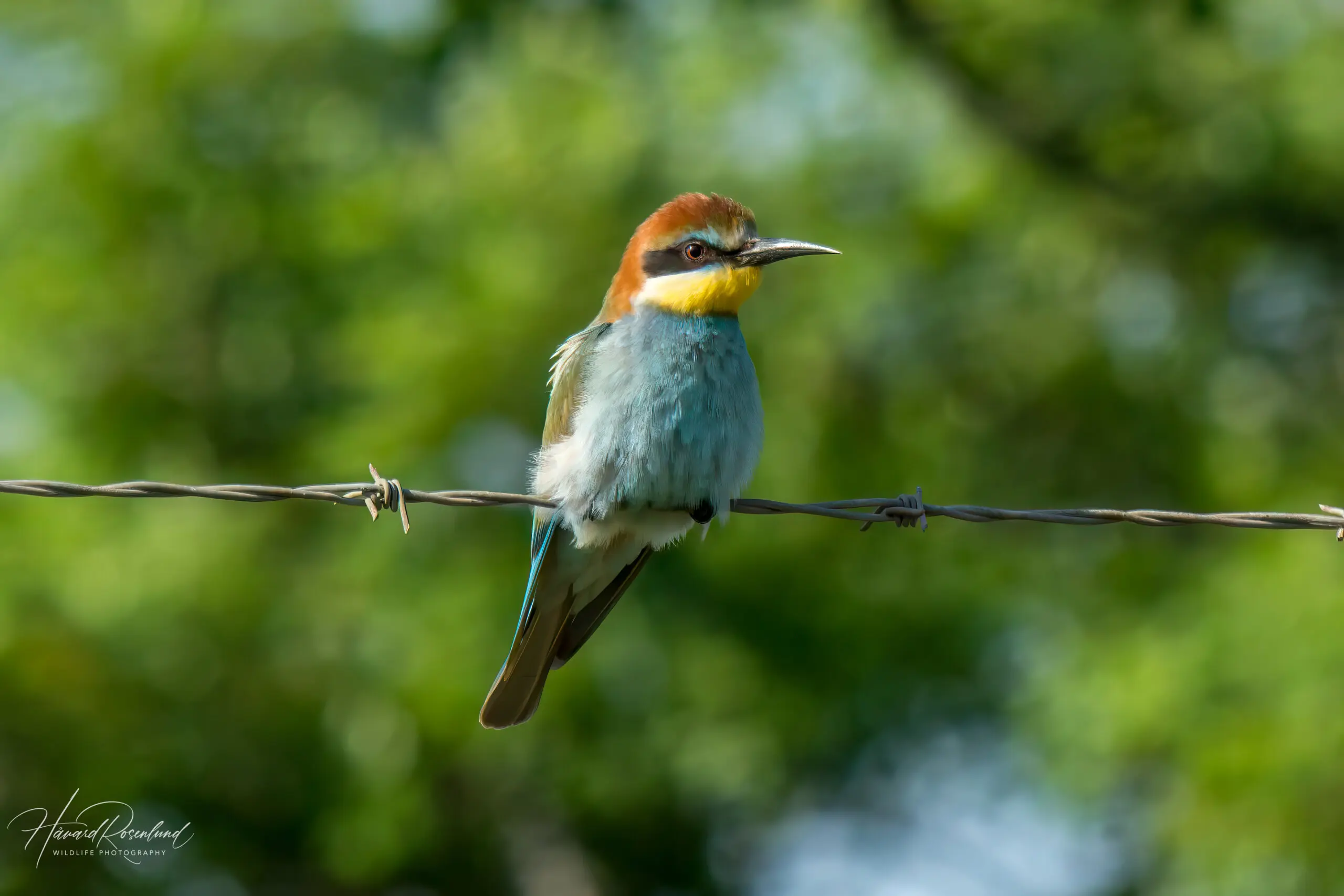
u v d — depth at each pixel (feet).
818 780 54.29
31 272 46.03
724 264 28.60
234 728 45.21
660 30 52.24
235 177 48.57
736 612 48.29
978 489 51.26
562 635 30.09
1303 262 53.93
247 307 48.55
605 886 55.77
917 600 50.08
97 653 42.57
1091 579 51.72
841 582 48.93
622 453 27.91
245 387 48.83
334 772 45.98
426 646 44.04
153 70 47.39
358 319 46.26
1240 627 42.37
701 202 29.17
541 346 44.78
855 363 50.70
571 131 47.24
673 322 28.60
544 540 28.86
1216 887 40.96
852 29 50.37
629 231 46.70
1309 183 50.78
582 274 45.83
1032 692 46.52
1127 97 51.01
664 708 47.80
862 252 49.34
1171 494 52.13
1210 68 50.80
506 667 29.76
